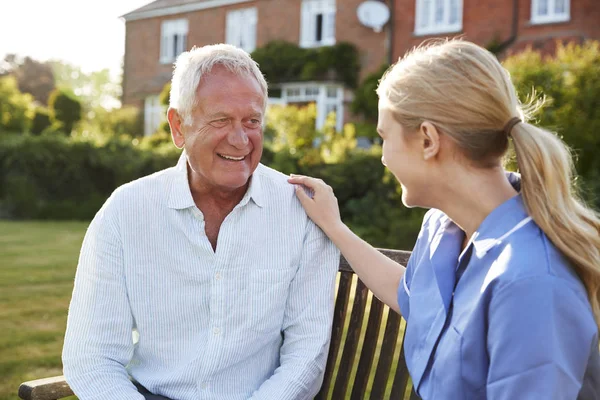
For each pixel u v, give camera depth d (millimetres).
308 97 18984
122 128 21922
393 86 1455
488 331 1274
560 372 1182
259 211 1949
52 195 13945
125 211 1923
